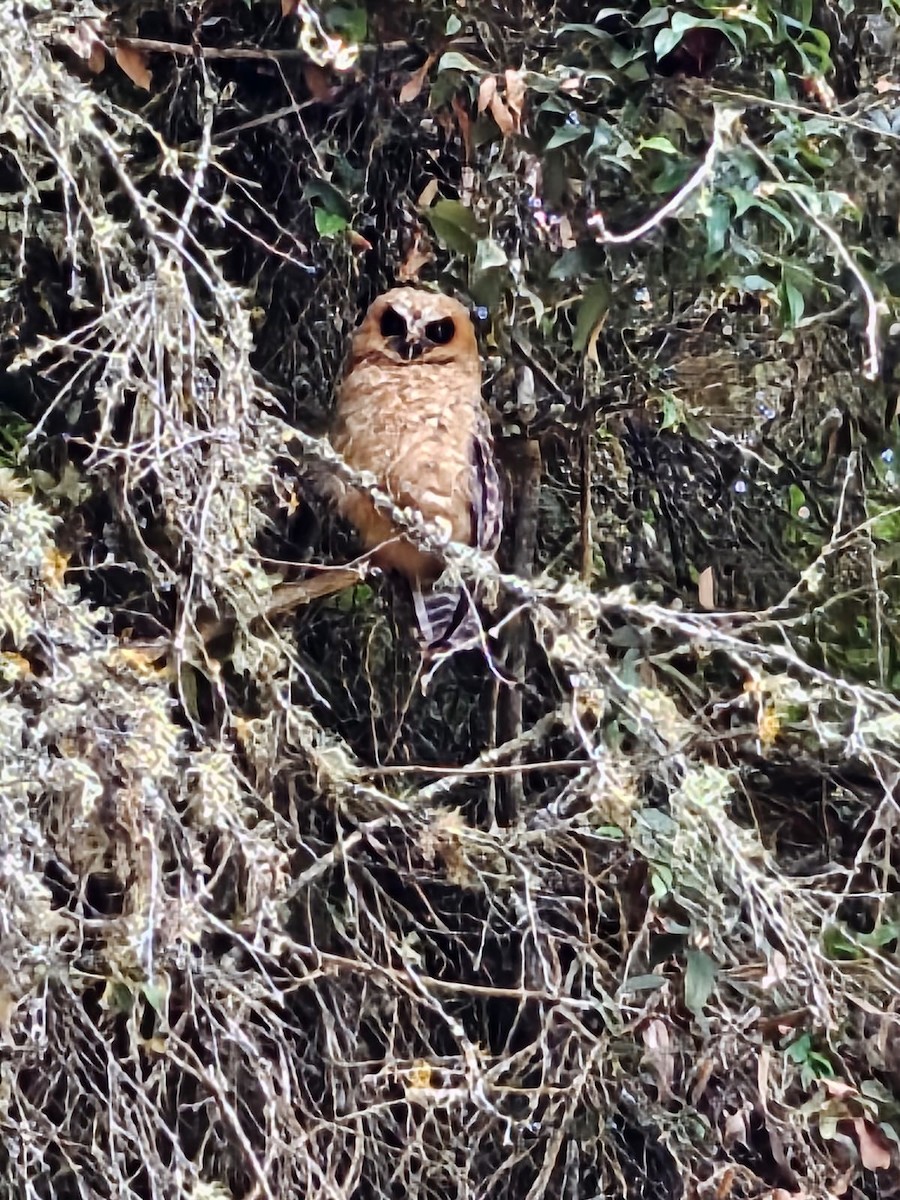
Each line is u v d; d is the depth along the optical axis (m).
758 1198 1.40
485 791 1.51
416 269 1.52
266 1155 1.16
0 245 1.29
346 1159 1.35
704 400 1.54
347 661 1.51
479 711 1.53
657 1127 1.42
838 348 1.51
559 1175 1.44
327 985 1.36
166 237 1.04
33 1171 1.14
